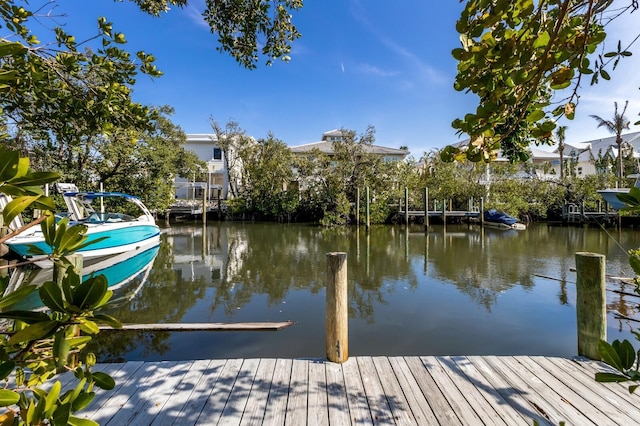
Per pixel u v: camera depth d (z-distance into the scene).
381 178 17.62
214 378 2.44
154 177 14.59
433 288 5.83
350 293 5.55
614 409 2.05
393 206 17.64
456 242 11.40
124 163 13.20
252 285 6.11
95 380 0.89
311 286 6.05
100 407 2.07
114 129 2.42
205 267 7.61
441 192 17.94
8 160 0.65
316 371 2.54
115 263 7.82
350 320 4.34
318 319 4.40
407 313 4.59
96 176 12.87
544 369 2.56
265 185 19.34
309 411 2.05
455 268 7.38
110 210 13.02
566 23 0.96
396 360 2.72
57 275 2.93
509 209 16.78
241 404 2.12
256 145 20.11
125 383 2.37
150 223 9.39
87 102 2.05
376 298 5.27
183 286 6.04
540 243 11.03
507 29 0.92
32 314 0.69
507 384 2.35
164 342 3.68
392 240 11.97
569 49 0.90
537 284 6.07
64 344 0.68
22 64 1.77
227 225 17.50
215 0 2.92
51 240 0.76
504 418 1.97
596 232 13.89
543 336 3.84
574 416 1.98
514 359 2.74
